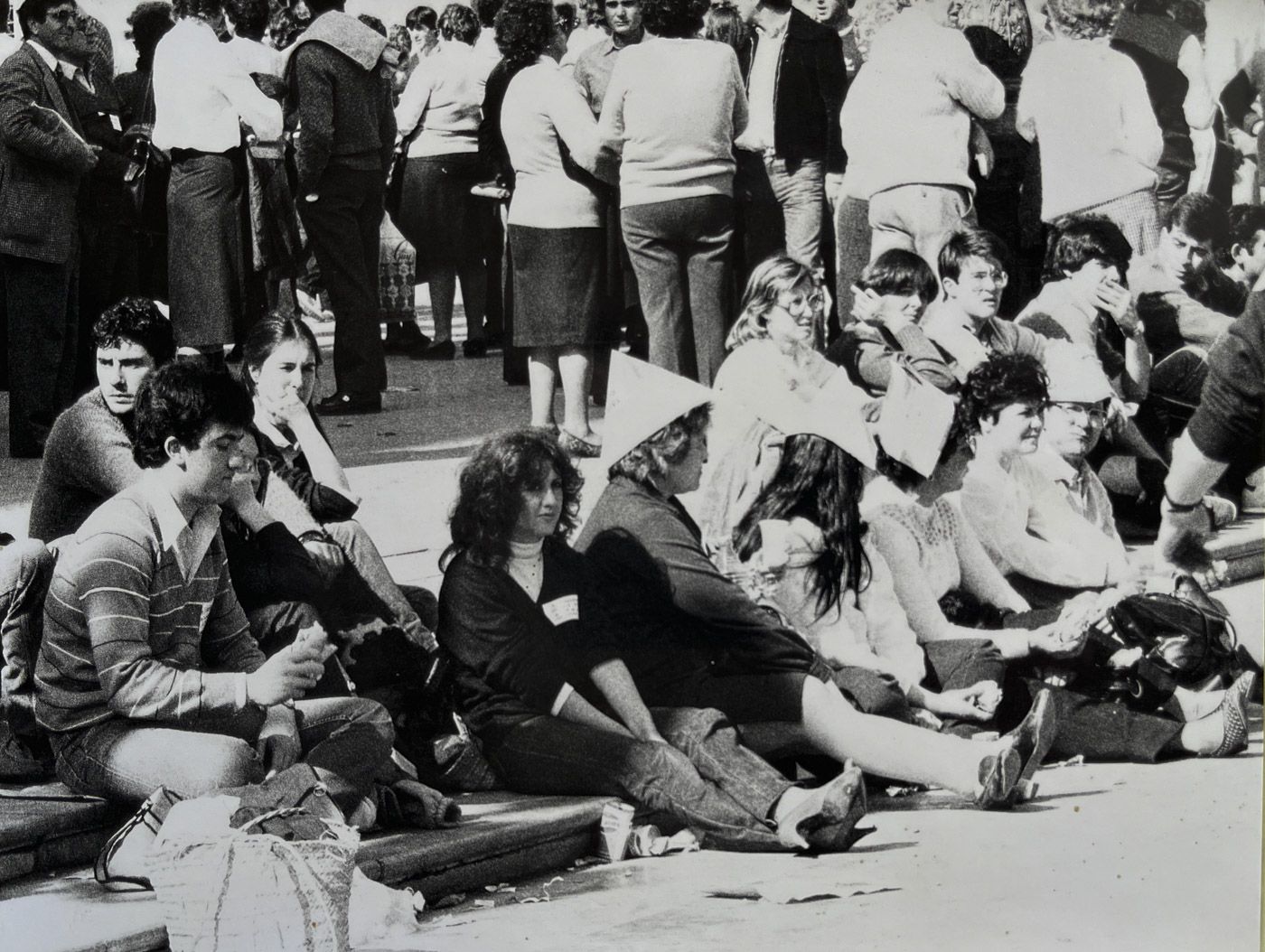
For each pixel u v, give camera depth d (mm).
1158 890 9102
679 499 11008
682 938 8211
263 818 7488
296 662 8000
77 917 7523
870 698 10281
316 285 10961
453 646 9406
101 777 8000
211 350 10359
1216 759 11023
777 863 9195
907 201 12234
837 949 8164
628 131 11312
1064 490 12250
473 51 11469
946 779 9836
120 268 10266
